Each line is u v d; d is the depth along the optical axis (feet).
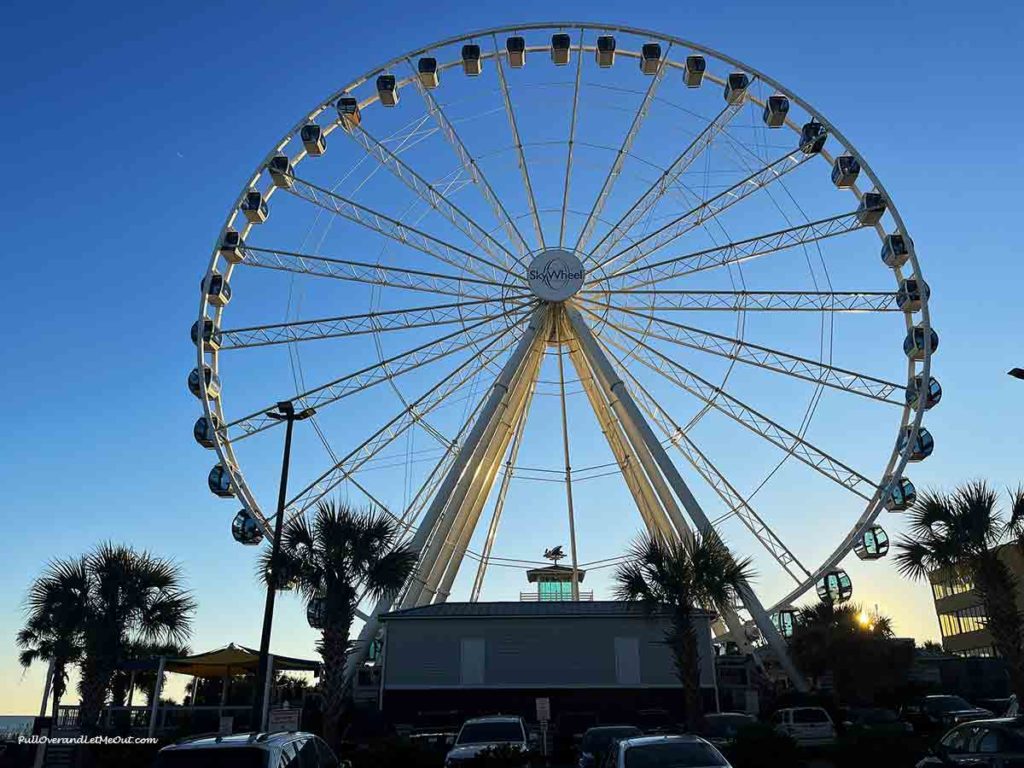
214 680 134.82
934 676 143.64
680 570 79.51
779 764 66.69
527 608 106.73
